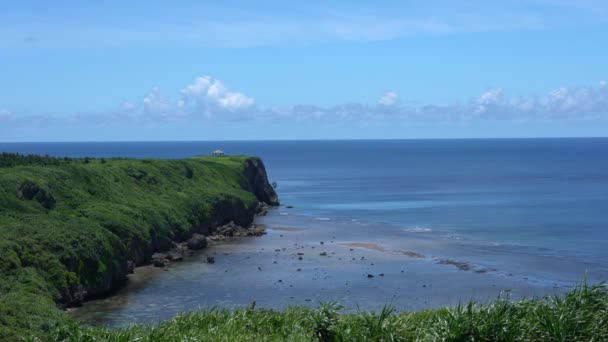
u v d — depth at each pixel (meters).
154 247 61.06
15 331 31.03
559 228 79.25
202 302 44.09
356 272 53.66
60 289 42.44
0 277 39.25
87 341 17.53
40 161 71.69
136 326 19.17
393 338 17.41
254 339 18.45
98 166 73.38
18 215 50.44
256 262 58.78
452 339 16.53
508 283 49.34
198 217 73.81
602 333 16.80
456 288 47.47
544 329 16.91
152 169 82.44
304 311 20.48
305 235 75.50
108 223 55.00
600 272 53.84
